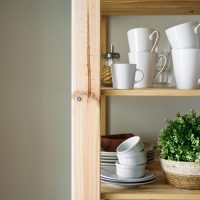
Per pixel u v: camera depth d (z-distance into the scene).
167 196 0.85
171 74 1.06
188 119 0.93
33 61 1.25
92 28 0.82
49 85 1.25
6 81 1.25
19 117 1.25
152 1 1.02
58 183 1.27
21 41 1.25
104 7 1.09
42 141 1.26
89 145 0.83
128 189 0.89
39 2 1.24
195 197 0.85
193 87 0.88
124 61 1.21
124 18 1.21
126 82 0.85
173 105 1.24
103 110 1.22
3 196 1.27
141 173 0.92
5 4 1.24
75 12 0.82
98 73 0.83
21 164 1.26
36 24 1.24
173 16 1.22
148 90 0.84
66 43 1.25
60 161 1.26
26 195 1.27
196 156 0.87
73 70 0.83
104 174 0.94
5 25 1.24
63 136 1.26
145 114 1.24
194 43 0.88
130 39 0.96
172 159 0.90
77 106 0.83
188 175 0.87
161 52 1.12
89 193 0.84
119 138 1.12
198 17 1.22
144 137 1.24
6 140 1.26
